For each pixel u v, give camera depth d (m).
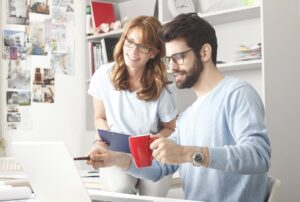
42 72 3.90
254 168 1.53
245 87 1.71
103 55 3.87
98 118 2.60
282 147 2.97
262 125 1.62
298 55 3.11
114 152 1.82
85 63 4.09
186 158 1.49
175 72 1.77
